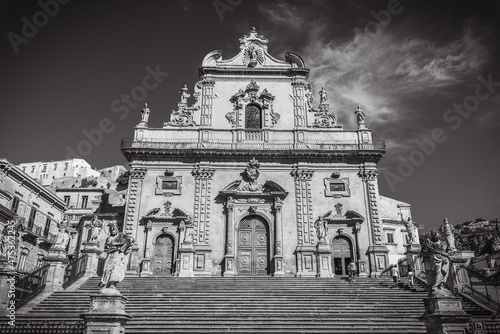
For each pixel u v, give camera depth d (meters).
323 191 36.62
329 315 20.36
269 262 34.78
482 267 34.78
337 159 37.56
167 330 18.52
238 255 34.97
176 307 21.52
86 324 14.61
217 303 22.28
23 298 22.50
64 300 22.33
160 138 38.06
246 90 39.88
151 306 21.62
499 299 23.98
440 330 15.48
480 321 16.22
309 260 34.00
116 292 15.28
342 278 30.41
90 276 27.28
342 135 38.69
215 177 36.88
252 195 36.06
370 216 35.84
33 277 23.80
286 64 41.38
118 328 14.80
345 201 36.34
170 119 39.00
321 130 38.75
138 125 38.28
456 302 15.84
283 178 37.03
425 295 23.86
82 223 45.34
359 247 34.84
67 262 25.19
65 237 25.17
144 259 33.78
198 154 36.94
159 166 37.00
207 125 38.66
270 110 39.28
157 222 35.28
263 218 36.06
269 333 18.34
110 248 15.86
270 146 37.84
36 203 43.88
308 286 26.42
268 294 24.12
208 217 35.44
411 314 20.81
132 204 35.72
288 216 35.78
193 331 18.36
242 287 25.83
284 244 34.88
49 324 17.03
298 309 21.34
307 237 34.91
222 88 40.28
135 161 37.00
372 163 37.47
